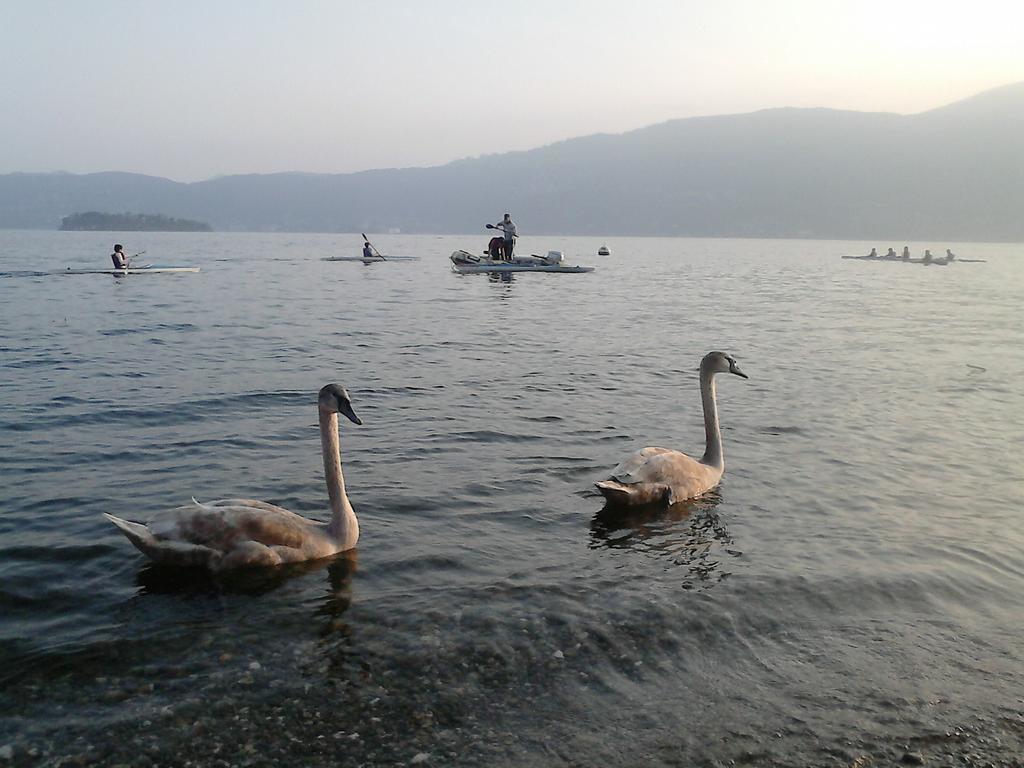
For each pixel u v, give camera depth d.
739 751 3.65
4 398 10.33
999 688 4.18
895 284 38.25
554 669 4.25
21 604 4.88
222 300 24.34
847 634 4.69
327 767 3.50
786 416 10.10
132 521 5.82
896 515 6.64
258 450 8.26
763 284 37.25
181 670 4.17
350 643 4.46
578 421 9.66
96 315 19.61
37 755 3.49
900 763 3.60
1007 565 5.65
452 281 33.84
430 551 5.77
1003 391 11.82
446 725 3.78
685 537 6.13
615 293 29.72
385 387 11.52
